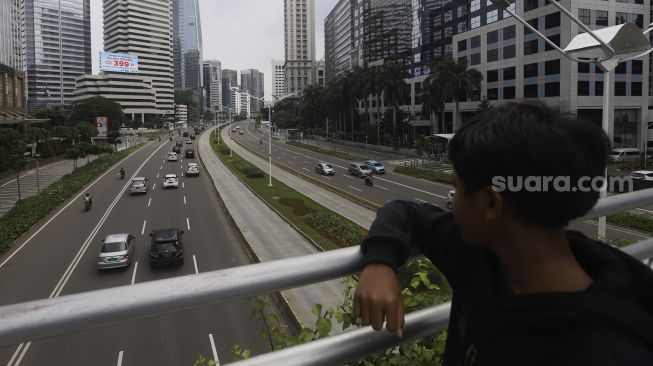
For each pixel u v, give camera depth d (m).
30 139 49.19
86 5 132.00
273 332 2.23
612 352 0.73
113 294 1.00
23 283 15.39
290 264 1.17
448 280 1.25
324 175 42.62
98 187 36.62
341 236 19.69
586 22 43.44
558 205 0.87
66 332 0.96
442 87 50.84
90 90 129.88
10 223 22.81
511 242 0.94
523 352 0.83
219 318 10.73
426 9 71.31
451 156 1.01
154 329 10.29
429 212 1.38
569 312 0.79
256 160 57.06
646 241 1.89
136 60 138.00
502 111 0.95
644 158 38.78
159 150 71.06
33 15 119.69
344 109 79.94
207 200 30.88
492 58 54.00
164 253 16.61
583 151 0.89
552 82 45.75
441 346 1.93
